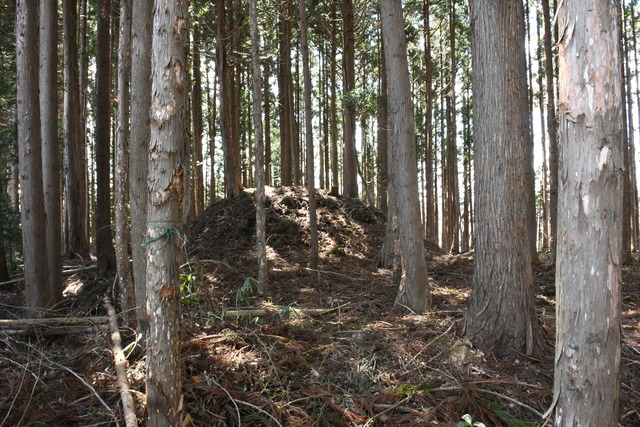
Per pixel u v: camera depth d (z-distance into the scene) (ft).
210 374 13.51
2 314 19.92
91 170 62.08
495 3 15.15
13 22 34.60
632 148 45.34
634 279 27.20
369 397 13.05
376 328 17.58
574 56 7.31
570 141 7.43
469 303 16.33
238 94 56.54
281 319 18.58
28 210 19.30
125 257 16.53
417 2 52.80
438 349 15.43
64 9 33.78
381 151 40.11
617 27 7.18
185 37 9.47
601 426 7.26
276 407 12.17
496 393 12.88
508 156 15.20
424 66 61.11
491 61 15.24
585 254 7.27
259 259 23.68
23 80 19.21
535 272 29.68
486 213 15.57
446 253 40.75
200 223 40.75
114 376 13.20
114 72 50.70
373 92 39.37
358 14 51.21
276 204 41.09
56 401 12.21
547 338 16.01
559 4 7.70
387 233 32.42
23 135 19.36
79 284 25.20
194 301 15.67
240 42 50.88
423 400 12.87
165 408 9.42
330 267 30.94
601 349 7.20
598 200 7.14
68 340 16.26
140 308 13.99
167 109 9.27
